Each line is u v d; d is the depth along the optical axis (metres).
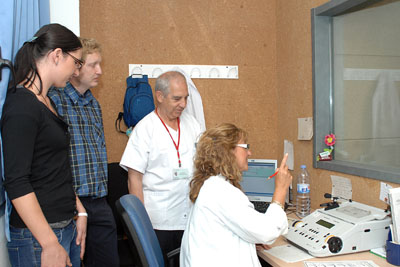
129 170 1.88
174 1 2.51
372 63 1.79
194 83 2.56
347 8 1.92
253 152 2.69
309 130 2.20
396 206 1.33
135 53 2.46
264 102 2.69
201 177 1.39
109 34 2.43
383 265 1.31
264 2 2.65
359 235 1.43
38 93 1.22
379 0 1.73
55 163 1.26
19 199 1.09
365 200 1.75
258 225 1.22
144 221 1.38
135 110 2.31
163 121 1.93
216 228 1.28
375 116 1.78
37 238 1.13
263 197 2.33
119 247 2.14
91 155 1.78
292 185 2.45
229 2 2.60
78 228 1.54
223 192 1.29
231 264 1.24
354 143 1.95
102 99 2.43
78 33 2.01
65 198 1.31
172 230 1.87
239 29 2.62
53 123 1.24
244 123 2.66
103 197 1.91
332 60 2.12
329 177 2.04
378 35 1.74
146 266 1.21
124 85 2.46
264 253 1.47
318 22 2.10
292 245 1.56
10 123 1.11
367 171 1.70
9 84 1.18
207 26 2.57
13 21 1.25
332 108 2.13
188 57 2.54
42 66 1.22
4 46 1.18
